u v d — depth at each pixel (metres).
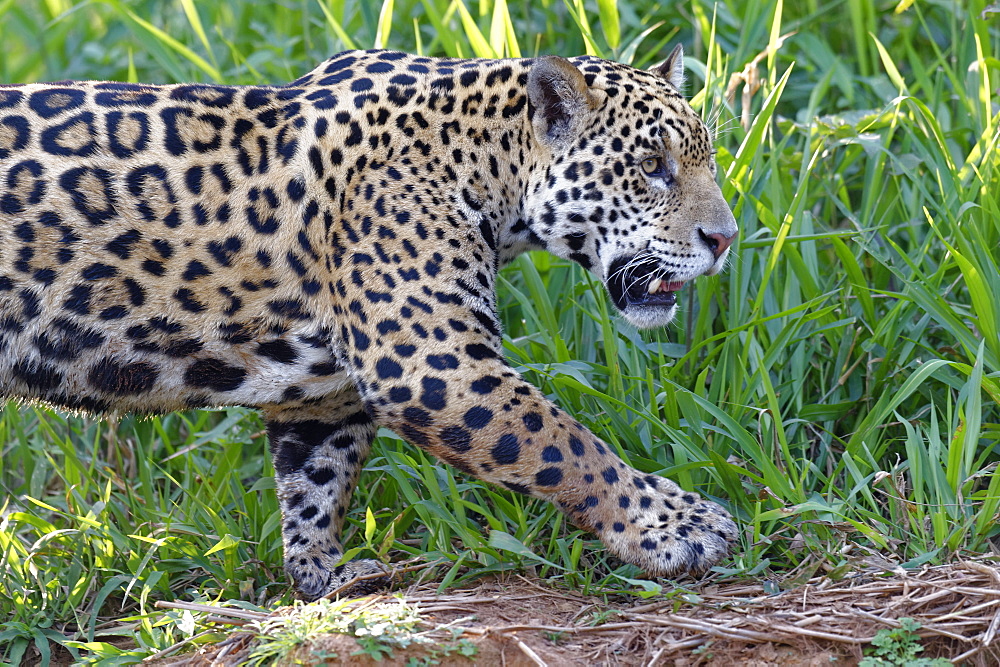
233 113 9.21
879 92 13.29
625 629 8.51
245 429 11.56
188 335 9.25
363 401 9.15
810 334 10.48
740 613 8.52
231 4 16.52
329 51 13.87
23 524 10.80
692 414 10.11
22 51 19.53
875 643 8.02
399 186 9.09
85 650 9.34
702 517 8.95
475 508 9.56
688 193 9.40
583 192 9.35
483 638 8.28
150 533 10.29
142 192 8.96
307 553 9.96
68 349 9.11
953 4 13.39
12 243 8.84
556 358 10.67
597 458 8.91
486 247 9.33
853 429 10.78
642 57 14.98
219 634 8.70
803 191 11.09
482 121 9.34
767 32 14.38
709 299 11.03
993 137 11.52
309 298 9.27
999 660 7.95
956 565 8.67
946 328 10.23
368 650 8.00
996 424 9.85
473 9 15.46
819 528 9.34
